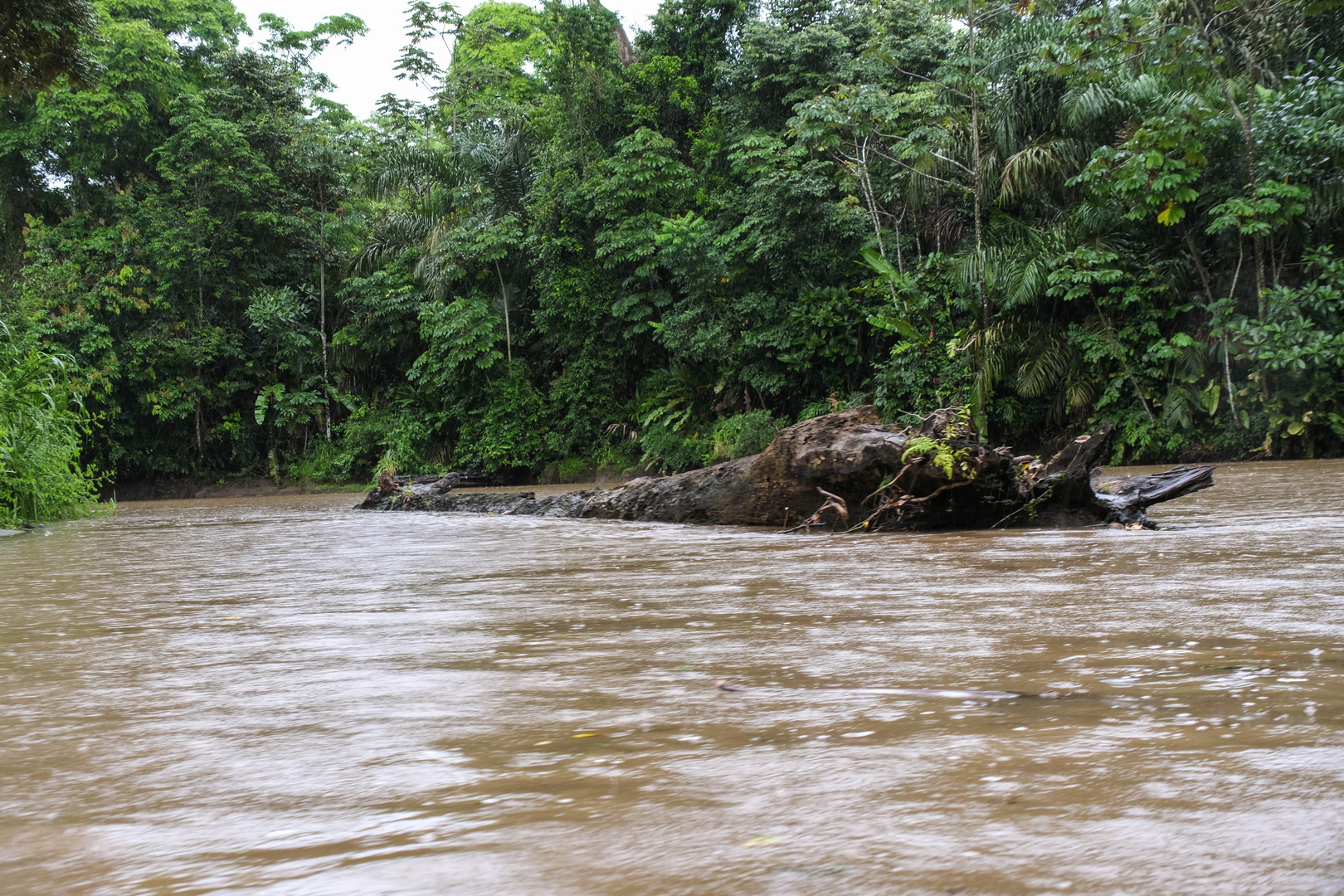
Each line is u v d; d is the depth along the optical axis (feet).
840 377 64.85
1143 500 19.34
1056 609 7.89
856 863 2.65
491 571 13.15
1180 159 48.93
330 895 2.55
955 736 4.07
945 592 9.28
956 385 56.70
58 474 34.68
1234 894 2.37
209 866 2.81
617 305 71.05
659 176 70.18
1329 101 49.21
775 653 6.34
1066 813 3.02
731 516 22.49
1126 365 54.65
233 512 40.55
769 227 63.21
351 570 13.84
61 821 3.30
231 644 7.42
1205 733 3.98
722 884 2.52
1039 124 56.95
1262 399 51.72
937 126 56.75
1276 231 51.37
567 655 6.50
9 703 5.45
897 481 19.12
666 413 69.82
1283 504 21.11
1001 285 56.70
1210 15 47.16
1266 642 6.06
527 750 4.07
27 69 38.65
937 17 68.54
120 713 5.09
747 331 65.10
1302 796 3.11
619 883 2.56
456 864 2.74
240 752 4.19
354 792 3.53
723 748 3.99
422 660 6.47
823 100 59.00
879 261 57.52
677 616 8.30
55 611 9.88
